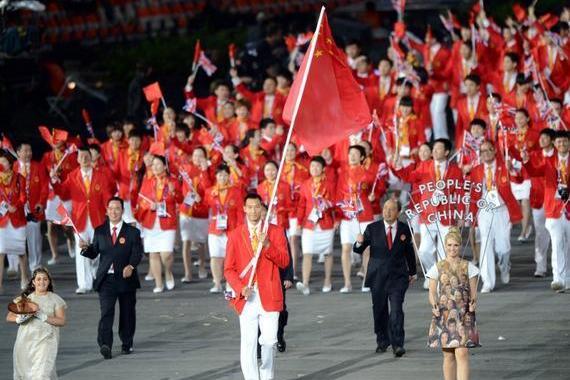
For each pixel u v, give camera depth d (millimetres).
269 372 47281
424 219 63375
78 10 112250
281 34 100312
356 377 48312
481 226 63812
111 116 98875
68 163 74625
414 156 74562
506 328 55656
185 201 69812
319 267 73938
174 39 108812
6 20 97312
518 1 110562
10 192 68938
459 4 112688
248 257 47188
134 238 53625
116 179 76125
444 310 44344
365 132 74125
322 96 47125
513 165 67750
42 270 46750
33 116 96438
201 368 51000
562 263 62906
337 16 117688
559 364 49156
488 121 79188
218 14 115125
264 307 46875
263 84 89125
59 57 108438
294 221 68812
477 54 85562
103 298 53406
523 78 80125
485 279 63812
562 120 76562
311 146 47281
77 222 69125
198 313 62562
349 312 61031
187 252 70750
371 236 51938
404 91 78438
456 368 45500
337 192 66375
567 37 87750
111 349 53781
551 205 62844
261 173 74562
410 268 51750
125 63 106750
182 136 76812
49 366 46281
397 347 51156
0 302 67500
